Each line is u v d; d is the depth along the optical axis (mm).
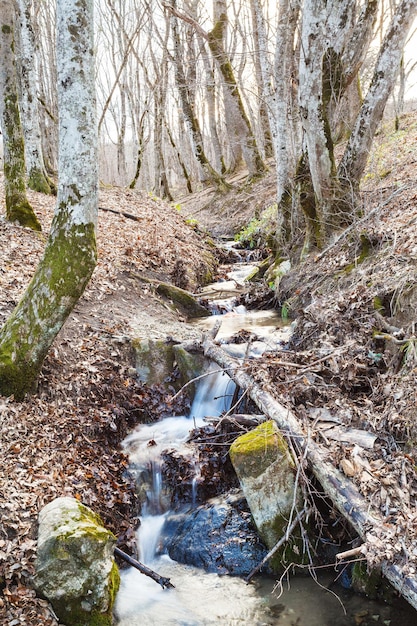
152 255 11492
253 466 5129
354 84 17891
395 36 8609
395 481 4555
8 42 9164
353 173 9562
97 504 5359
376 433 5160
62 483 5266
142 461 6230
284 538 4715
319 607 4516
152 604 4730
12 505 4695
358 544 4688
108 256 10445
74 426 6086
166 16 24906
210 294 11430
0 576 4117
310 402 5871
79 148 5594
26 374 5945
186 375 7582
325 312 7164
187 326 9000
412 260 6758
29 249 9234
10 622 3863
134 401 7035
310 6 8312
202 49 24375
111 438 6418
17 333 5918
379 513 4316
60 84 5473
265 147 25578
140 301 9500
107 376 7074
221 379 7285
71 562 4207
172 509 6000
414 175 10969
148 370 7590
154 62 27016
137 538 5469
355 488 4551
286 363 6254
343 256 8781
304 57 8719
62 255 5793
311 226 10336
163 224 14516
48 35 29406
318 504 5086
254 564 5035
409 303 6035
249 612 4555
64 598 4145
